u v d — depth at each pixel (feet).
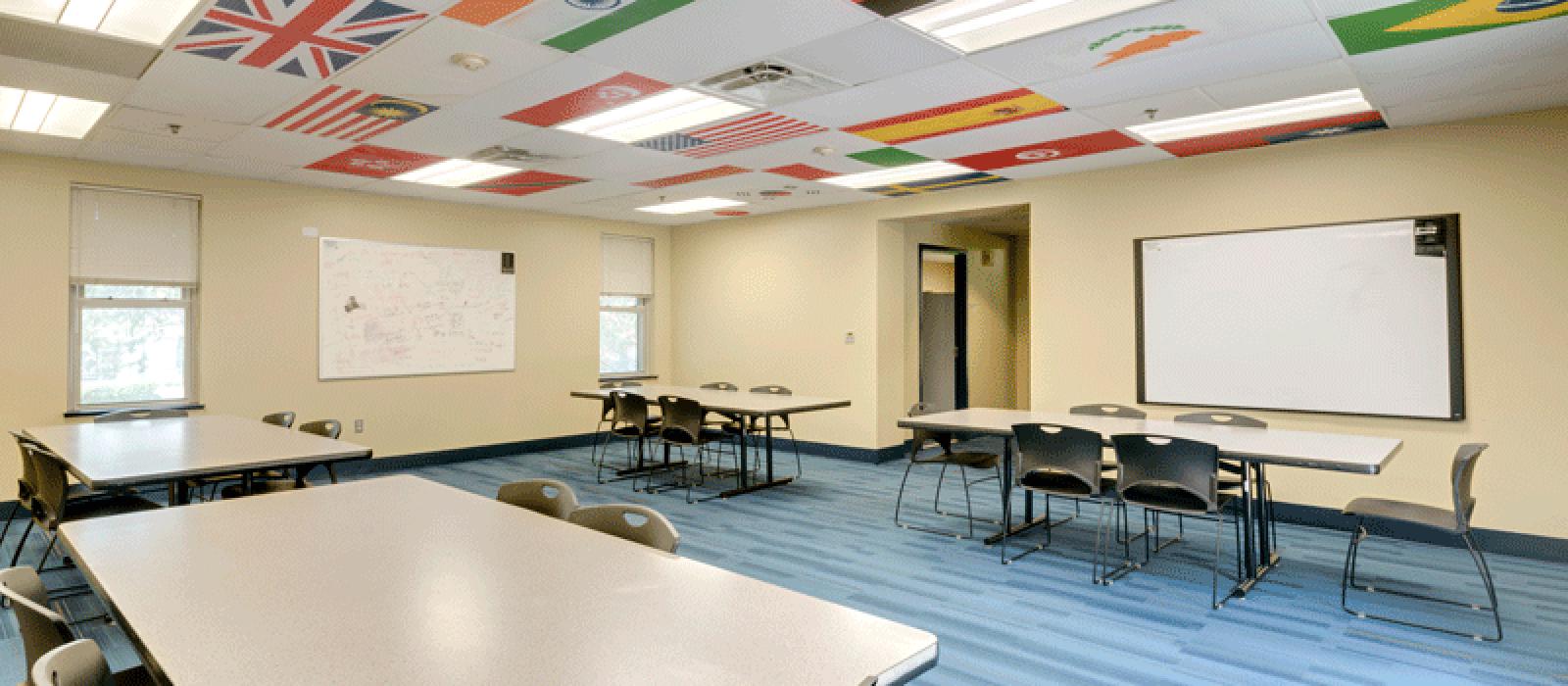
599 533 6.73
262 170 19.25
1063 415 16.80
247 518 7.20
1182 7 9.74
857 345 25.12
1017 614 11.53
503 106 13.83
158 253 19.20
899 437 25.71
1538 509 14.26
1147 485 13.23
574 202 24.57
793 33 10.52
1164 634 10.79
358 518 7.22
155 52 11.13
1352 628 11.00
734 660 4.09
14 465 17.11
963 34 10.72
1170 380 18.43
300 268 21.35
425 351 23.80
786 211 26.89
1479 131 14.78
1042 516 17.57
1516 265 14.43
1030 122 15.01
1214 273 17.80
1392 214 15.64
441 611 4.80
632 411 21.04
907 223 26.21
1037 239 20.71
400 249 23.27
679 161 18.56
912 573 13.47
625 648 4.23
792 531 16.29
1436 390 15.19
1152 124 15.43
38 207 17.44
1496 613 10.55
